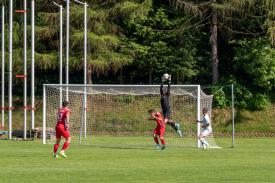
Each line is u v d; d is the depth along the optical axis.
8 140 88.56
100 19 115.31
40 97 126.12
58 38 118.81
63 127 62.19
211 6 116.19
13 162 57.28
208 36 127.50
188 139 93.75
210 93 119.44
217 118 114.25
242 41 120.50
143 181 44.47
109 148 75.19
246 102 117.44
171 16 126.50
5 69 123.19
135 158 61.69
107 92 102.31
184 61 123.19
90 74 117.81
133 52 121.69
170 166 54.25
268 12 114.25
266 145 84.12
